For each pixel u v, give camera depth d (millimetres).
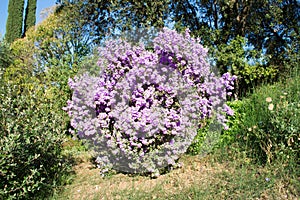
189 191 3330
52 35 8719
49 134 3641
